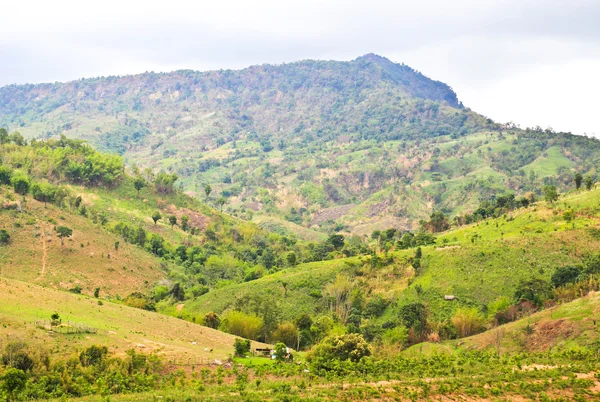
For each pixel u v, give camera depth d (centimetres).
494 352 10444
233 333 12719
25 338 8250
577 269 13425
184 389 7369
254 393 7069
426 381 7731
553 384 7494
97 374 7644
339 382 7794
